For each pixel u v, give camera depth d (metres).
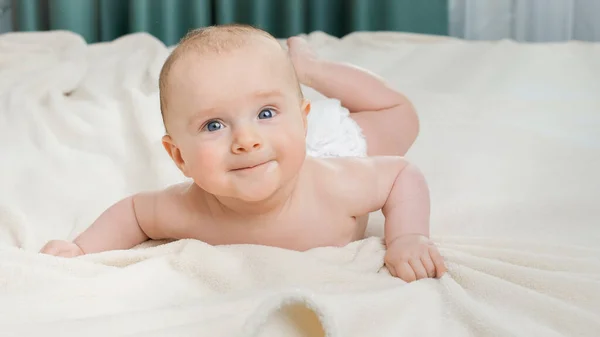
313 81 1.37
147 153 1.43
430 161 1.41
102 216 1.09
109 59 2.11
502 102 1.76
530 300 0.83
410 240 0.98
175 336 0.70
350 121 1.32
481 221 1.15
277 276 0.89
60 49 2.18
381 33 2.44
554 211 1.17
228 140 0.88
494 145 1.48
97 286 0.84
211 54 0.90
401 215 1.03
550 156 1.42
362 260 0.96
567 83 1.94
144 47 2.24
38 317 0.78
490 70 2.06
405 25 2.77
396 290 0.83
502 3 2.77
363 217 1.10
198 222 1.04
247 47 0.91
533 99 1.80
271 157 0.89
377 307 0.79
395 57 2.21
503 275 0.90
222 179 0.89
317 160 1.05
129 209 1.08
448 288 0.86
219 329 0.71
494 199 1.22
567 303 0.83
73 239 1.10
